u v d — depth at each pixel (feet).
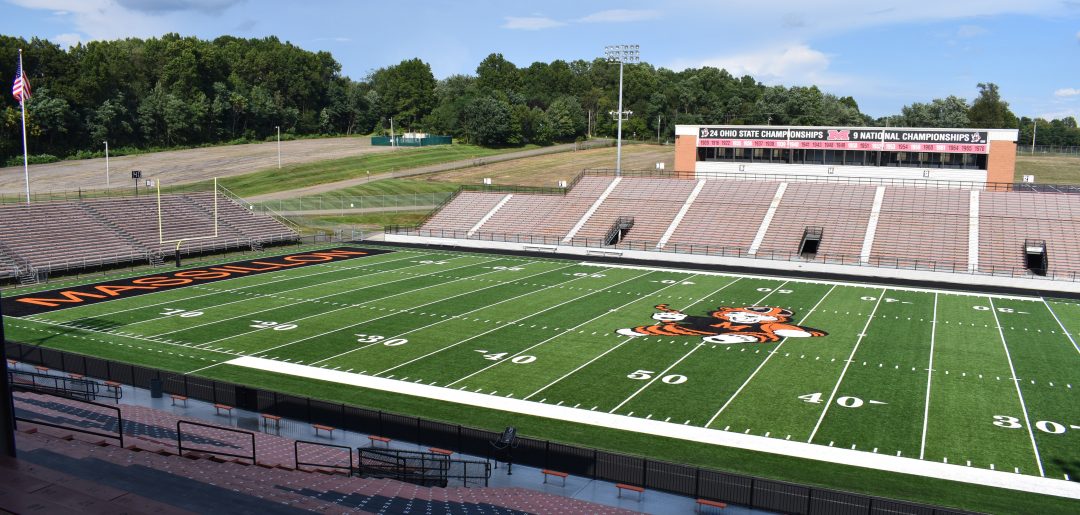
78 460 48.57
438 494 63.21
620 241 226.38
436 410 92.94
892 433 86.53
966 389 101.71
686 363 112.68
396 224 267.80
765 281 179.22
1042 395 99.60
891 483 73.61
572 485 71.82
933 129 229.04
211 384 93.81
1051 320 141.79
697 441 83.92
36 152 372.17
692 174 259.19
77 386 96.17
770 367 110.93
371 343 122.31
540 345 122.11
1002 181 226.17
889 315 144.56
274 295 158.10
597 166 407.44
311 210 283.38
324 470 69.10
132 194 275.39
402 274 184.44
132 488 45.19
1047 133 601.21
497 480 72.33
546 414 91.91
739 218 229.45
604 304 152.56
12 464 34.45
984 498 70.38
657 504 68.03
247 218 238.68
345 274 183.52
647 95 575.79
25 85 197.16
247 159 395.14
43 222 195.52
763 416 91.61
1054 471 76.84
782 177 248.93
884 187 233.14
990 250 196.03
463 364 111.65
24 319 135.54
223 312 142.61
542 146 497.87
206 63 479.41
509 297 158.40
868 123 556.51
